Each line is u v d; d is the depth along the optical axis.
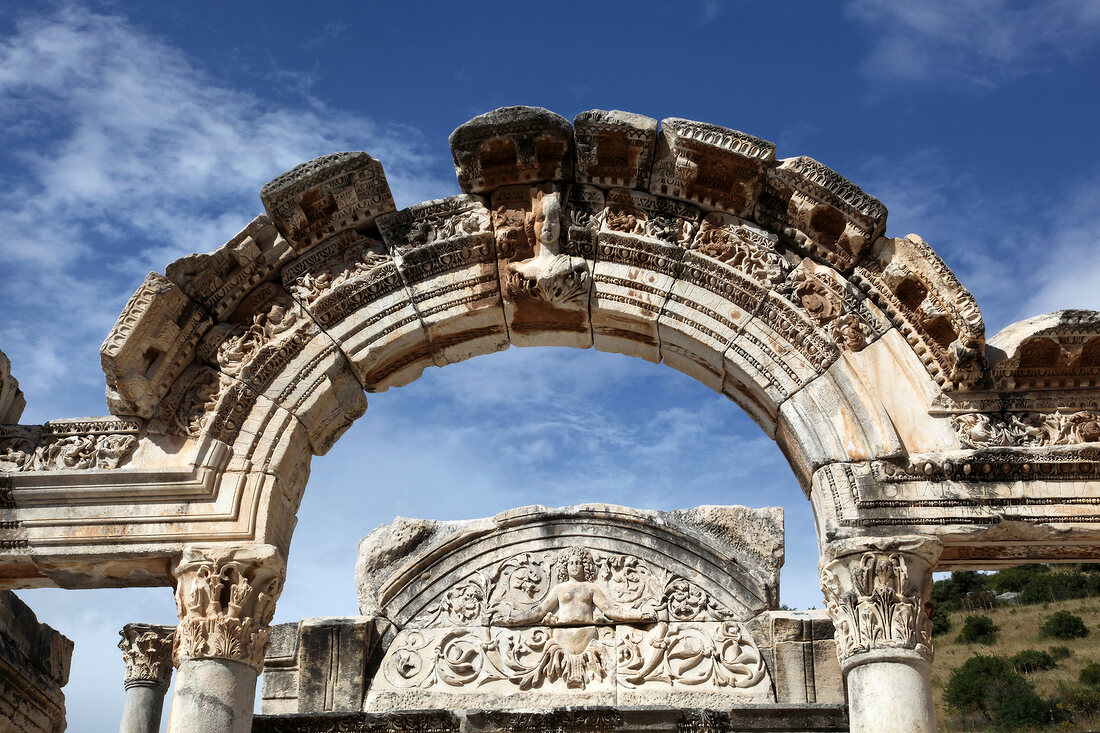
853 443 9.60
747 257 10.37
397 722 14.17
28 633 13.16
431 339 10.80
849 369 9.89
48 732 14.00
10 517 9.77
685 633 15.44
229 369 10.28
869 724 8.62
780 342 10.12
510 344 11.19
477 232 10.67
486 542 16.39
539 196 10.68
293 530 10.48
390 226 10.78
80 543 9.69
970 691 32.22
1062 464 9.33
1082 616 37.28
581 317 10.75
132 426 10.14
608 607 15.70
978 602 41.66
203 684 9.10
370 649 15.68
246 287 10.57
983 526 9.16
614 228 10.63
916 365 9.88
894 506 9.30
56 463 9.99
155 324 10.02
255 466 9.98
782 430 10.24
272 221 10.55
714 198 10.55
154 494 9.80
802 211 10.25
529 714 14.17
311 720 14.17
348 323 10.52
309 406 10.22
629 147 10.45
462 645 15.60
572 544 16.27
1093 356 9.70
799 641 15.07
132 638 14.68
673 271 10.47
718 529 16.17
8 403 10.48
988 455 9.36
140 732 14.20
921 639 8.88
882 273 10.14
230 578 9.52
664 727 14.16
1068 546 9.44
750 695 14.92
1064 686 31.30
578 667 15.30
